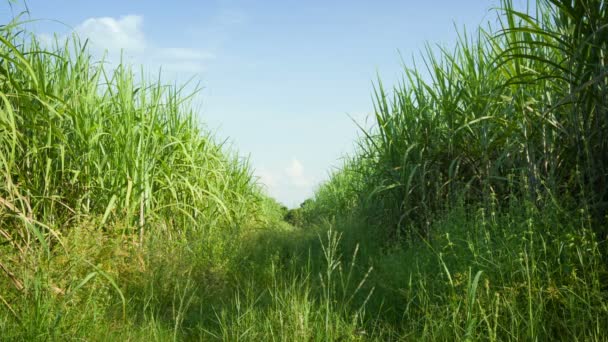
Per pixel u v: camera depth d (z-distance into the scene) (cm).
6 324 321
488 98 522
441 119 612
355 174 991
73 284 376
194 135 791
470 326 299
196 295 486
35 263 374
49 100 503
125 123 580
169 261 528
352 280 507
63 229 474
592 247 343
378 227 668
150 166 589
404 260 500
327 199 1225
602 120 387
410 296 410
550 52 459
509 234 395
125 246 511
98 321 366
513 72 455
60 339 317
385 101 668
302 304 373
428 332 345
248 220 905
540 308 324
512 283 352
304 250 674
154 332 373
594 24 365
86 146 536
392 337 371
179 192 711
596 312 316
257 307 428
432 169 602
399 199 635
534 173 436
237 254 623
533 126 454
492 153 552
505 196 510
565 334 327
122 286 474
